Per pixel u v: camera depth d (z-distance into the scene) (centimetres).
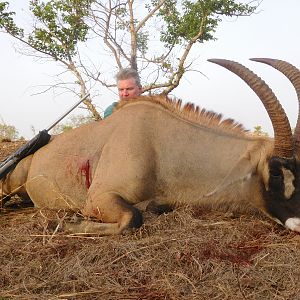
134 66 822
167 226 224
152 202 248
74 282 178
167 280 175
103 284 177
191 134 252
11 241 212
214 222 227
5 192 296
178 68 785
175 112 259
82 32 779
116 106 277
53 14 766
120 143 252
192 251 193
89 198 246
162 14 814
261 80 231
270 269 183
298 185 226
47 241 212
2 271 187
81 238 215
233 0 771
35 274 186
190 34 778
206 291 169
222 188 240
